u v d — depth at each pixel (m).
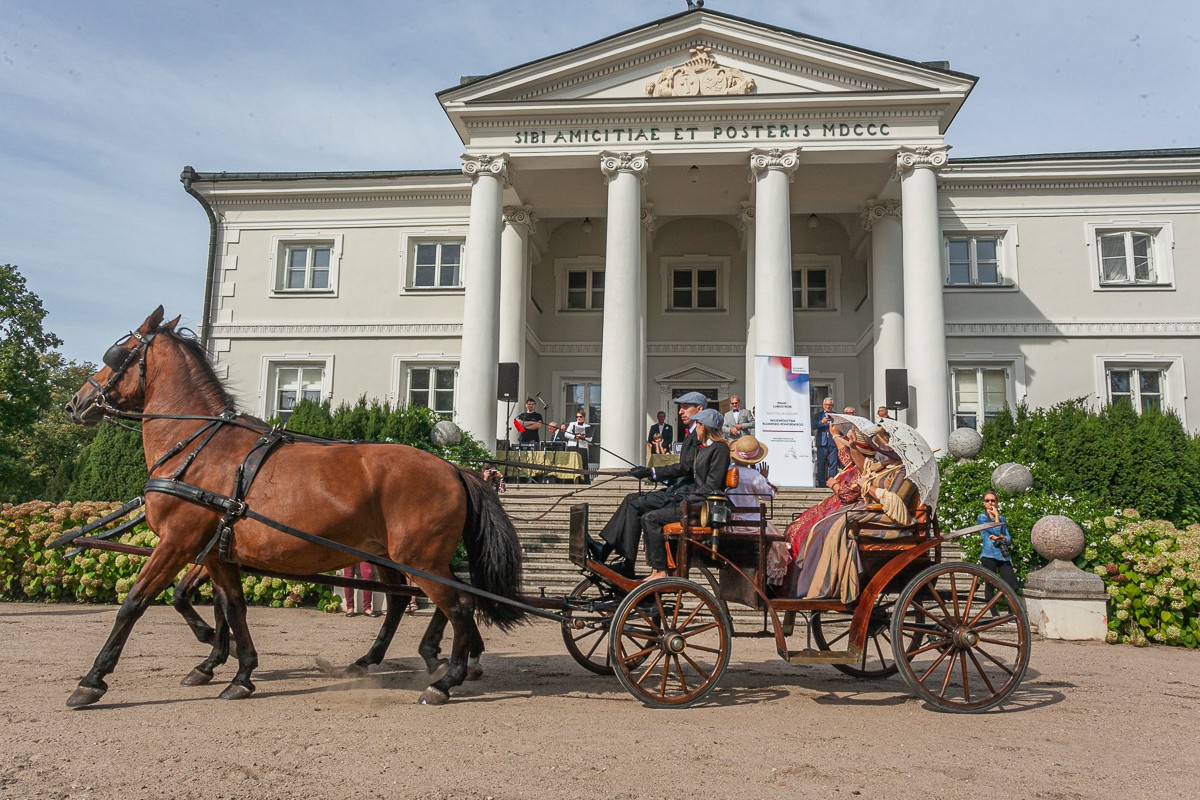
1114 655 9.41
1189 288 21.38
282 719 5.21
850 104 18.14
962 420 21.62
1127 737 5.42
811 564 6.40
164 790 3.80
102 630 9.45
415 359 22.80
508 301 21.69
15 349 27.81
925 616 6.57
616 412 17.42
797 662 6.03
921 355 17.11
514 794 3.89
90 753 4.34
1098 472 14.94
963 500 13.21
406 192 23.27
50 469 37.78
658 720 5.50
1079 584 10.55
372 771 4.17
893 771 4.46
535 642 9.41
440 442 16.39
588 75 19.02
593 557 6.64
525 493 15.59
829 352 24.19
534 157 18.73
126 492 18.53
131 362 6.57
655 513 6.45
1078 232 21.81
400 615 7.04
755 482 7.00
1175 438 15.55
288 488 5.90
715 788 4.08
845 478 7.03
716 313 24.89
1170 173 21.33
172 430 6.29
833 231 24.69
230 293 23.50
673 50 18.97
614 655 5.86
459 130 19.64
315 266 23.77
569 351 25.08
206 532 5.90
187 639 8.84
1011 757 4.82
